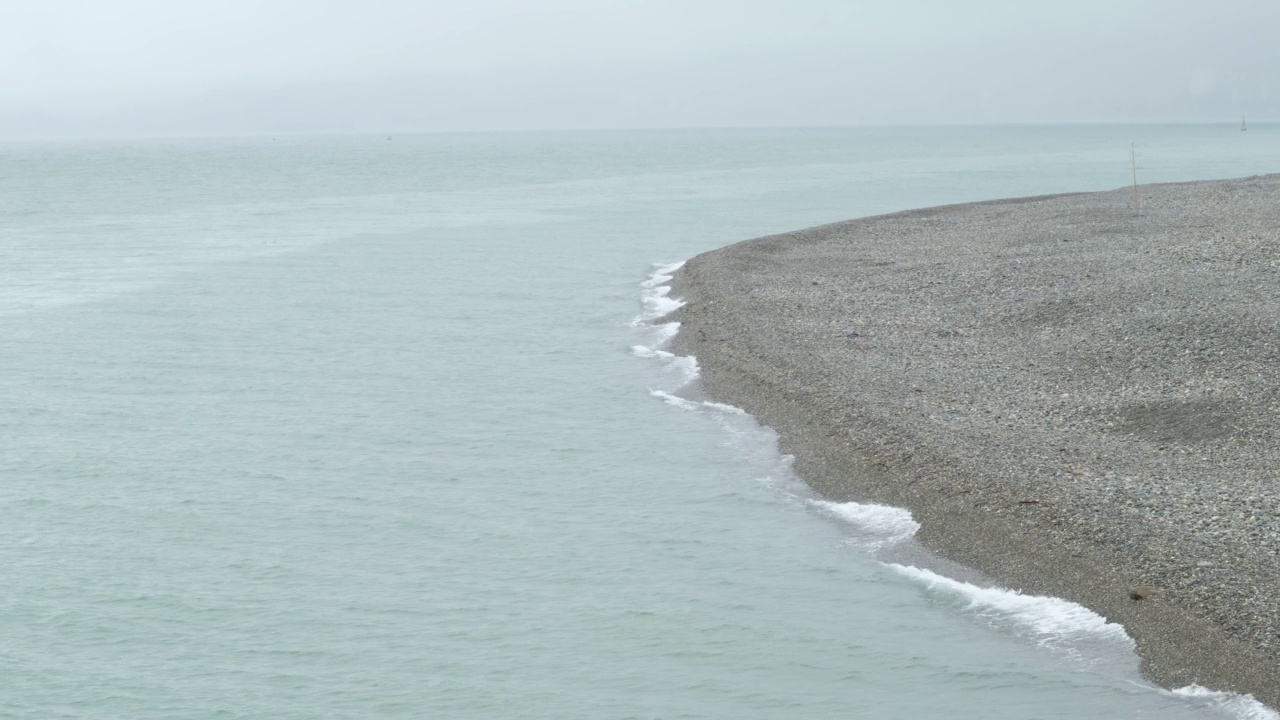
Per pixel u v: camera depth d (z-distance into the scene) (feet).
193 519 77.00
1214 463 77.00
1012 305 130.41
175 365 123.85
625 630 59.77
